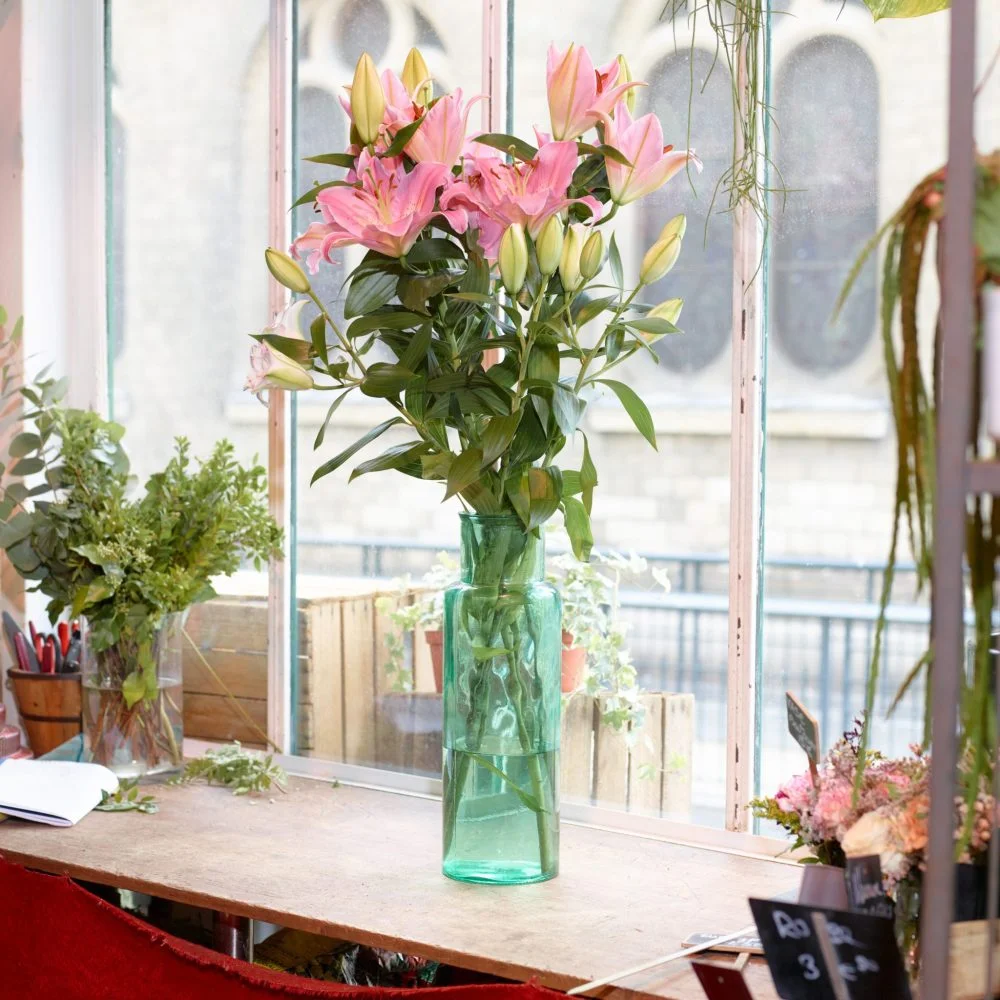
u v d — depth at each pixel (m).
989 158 1.20
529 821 1.91
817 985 1.42
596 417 2.33
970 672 1.52
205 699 2.75
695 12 2.04
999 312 1.14
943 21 1.97
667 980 1.56
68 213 2.86
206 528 2.40
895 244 1.29
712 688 2.22
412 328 1.93
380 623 2.53
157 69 2.77
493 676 1.88
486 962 1.64
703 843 2.16
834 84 2.06
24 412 2.78
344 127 2.56
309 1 2.58
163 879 1.91
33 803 2.16
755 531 2.15
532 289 1.86
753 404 2.14
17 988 2.01
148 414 2.84
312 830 2.18
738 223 2.13
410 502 2.50
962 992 1.31
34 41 2.76
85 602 2.29
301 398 2.62
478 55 2.39
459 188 1.75
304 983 1.75
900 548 2.07
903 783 1.54
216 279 2.73
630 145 1.79
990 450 1.23
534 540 1.88
